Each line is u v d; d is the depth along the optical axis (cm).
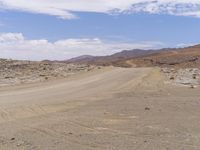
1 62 4981
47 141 1138
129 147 1055
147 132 1250
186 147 1045
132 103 1981
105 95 2459
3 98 2316
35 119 1538
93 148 1055
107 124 1402
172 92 2553
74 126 1366
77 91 2747
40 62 5497
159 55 13650
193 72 4509
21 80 3628
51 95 2491
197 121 1430
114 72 4781
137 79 3681
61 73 4500
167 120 1460
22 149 1053
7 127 1364
